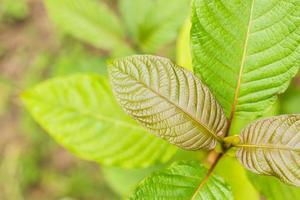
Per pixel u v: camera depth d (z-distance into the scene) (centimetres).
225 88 55
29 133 158
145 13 79
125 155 64
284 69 54
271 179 61
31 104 64
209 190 55
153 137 63
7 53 167
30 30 165
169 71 51
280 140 52
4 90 160
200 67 55
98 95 64
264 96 55
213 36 54
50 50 161
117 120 63
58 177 157
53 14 80
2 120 163
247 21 54
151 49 78
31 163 158
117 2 143
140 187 54
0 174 160
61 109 64
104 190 152
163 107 51
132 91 51
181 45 63
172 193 54
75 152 64
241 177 62
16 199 159
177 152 67
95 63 89
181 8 75
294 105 76
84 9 80
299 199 60
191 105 52
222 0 53
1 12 167
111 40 81
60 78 63
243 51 54
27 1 166
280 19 53
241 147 53
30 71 163
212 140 53
